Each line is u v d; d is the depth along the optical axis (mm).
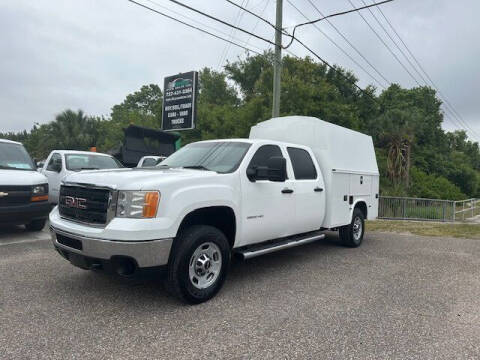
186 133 27109
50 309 3967
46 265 5586
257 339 3381
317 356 3102
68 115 47656
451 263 6531
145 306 4113
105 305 4113
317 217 6422
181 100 18469
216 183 4480
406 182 30516
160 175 4188
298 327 3656
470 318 3992
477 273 5859
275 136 7402
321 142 6801
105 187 3945
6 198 7145
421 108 51094
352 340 3406
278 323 3742
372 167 8734
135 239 3672
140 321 3719
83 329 3508
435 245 8312
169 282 4031
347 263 6359
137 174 4184
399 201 16328
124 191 3844
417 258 6887
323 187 6602
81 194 4199
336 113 26531
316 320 3838
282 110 24141
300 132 7055
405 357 3125
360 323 3789
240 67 38375
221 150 5387
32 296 4332
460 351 3246
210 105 35750
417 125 31672
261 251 5117
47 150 47219
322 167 6773
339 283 5152
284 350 3191
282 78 26266
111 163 11086
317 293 4699
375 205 8828
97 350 3119
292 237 6203
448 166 52031
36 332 3426
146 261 3750
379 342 3379
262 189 5141
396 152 30812
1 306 4016
